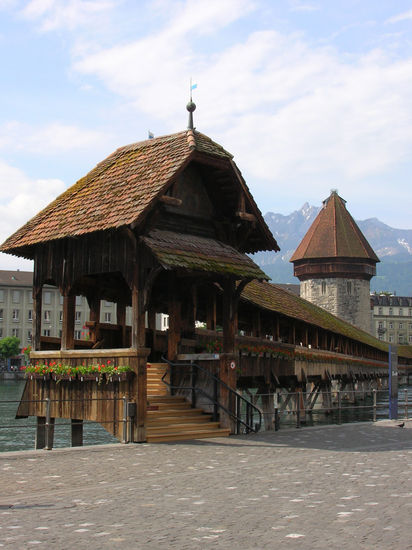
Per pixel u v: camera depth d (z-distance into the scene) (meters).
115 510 7.43
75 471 10.13
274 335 27.61
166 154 15.92
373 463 11.05
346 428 17.55
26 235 16.70
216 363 16.61
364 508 7.46
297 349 28.97
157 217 15.03
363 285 82.12
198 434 15.08
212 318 21.41
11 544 6.02
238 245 17.67
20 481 9.27
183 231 16.64
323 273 81.81
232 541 6.11
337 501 7.86
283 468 10.49
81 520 6.95
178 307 17.59
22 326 104.81
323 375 36.97
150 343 20.55
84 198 16.69
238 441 14.49
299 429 17.30
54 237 15.68
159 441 14.30
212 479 9.46
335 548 5.86
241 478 9.54
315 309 42.53
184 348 17.81
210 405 16.45
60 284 16.36
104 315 102.75
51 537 6.26
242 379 25.19
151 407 15.79
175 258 14.48
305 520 6.90
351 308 81.00
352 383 56.12
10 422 34.72
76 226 15.44
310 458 11.68
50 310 106.25
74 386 15.71
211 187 17.25
